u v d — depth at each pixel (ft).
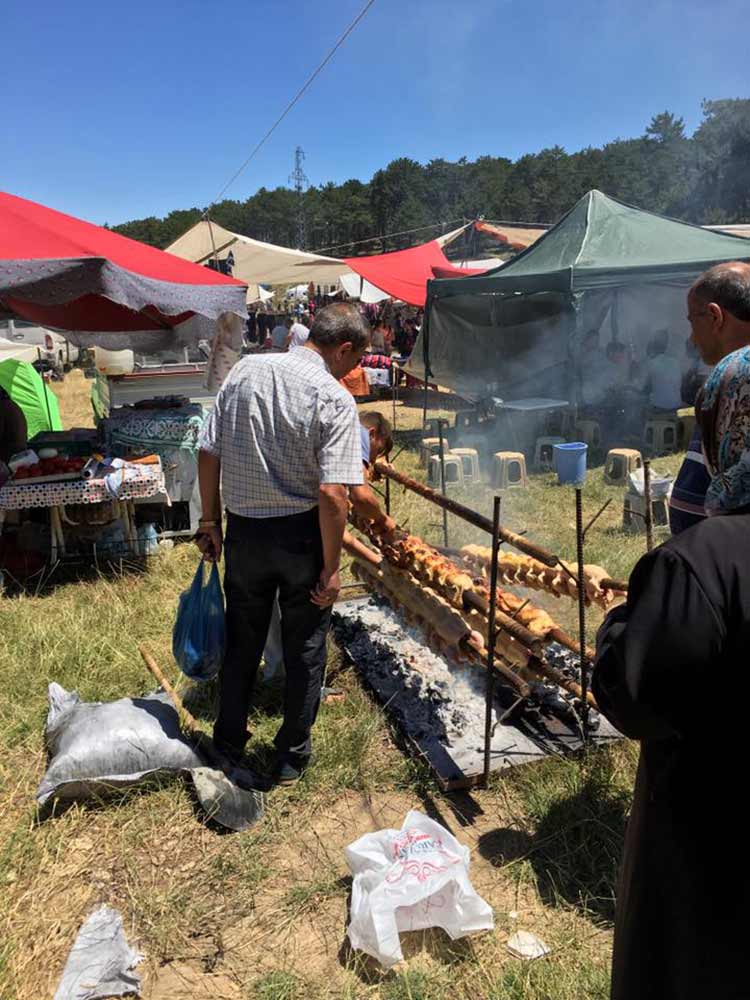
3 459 21.22
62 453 21.47
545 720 11.44
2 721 11.91
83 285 17.44
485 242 77.82
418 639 14.26
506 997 7.05
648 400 34.37
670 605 3.91
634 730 4.19
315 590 9.69
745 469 4.23
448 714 11.60
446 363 39.42
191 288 20.15
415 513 23.93
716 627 3.81
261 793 10.15
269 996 7.17
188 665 10.50
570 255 31.55
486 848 9.12
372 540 12.71
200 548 10.39
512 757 10.49
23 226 19.39
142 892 8.51
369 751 11.07
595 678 4.45
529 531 22.03
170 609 16.40
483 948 7.68
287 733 10.25
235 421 9.33
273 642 12.75
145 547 20.18
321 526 9.20
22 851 9.11
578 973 7.25
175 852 9.16
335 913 8.25
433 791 10.13
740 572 3.86
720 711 4.01
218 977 7.47
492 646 9.58
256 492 9.31
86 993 7.18
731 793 4.06
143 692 12.84
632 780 10.03
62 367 69.00
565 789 9.89
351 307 9.54
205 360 35.12
